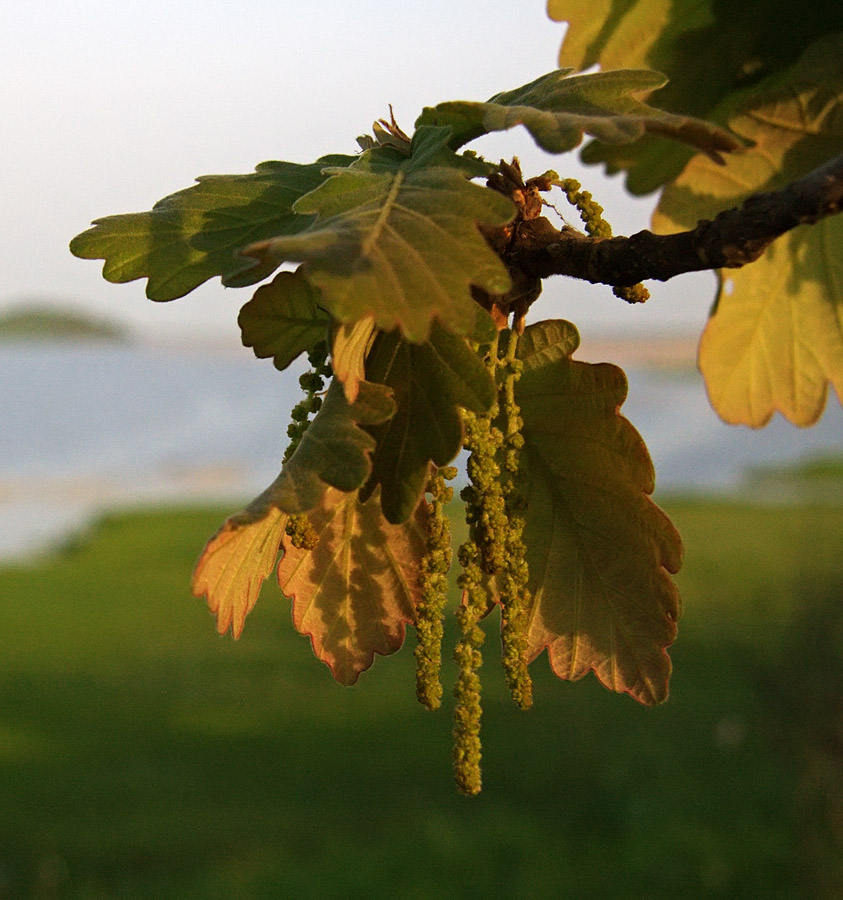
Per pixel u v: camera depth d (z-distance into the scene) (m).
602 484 0.30
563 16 0.36
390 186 0.27
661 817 1.33
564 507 0.30
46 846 1.40
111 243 0.29
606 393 0.30
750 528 3.66
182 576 3.54
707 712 1.72
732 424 0.38
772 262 0.37
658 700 0.30
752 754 1.49
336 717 1.99
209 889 1.27
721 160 0.27
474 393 0.27
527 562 0.30
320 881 1.27
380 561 0.30
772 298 0.37
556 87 0.28
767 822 1.28
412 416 0.28
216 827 1.48
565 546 0.30
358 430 0.26
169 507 5.54
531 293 0.29
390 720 1.97
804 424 0.38
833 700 1.26
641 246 0.28
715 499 4.88
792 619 1.38
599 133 0.26
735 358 0.38
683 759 1.53
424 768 1.71
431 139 0.28
